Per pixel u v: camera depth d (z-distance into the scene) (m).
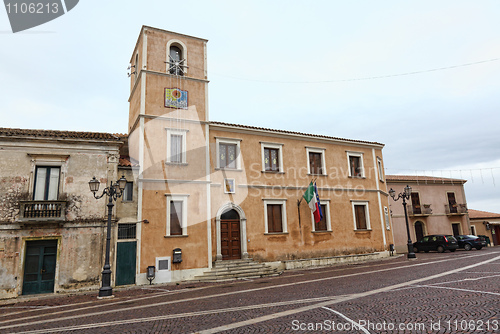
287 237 19.91
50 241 14.58
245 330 6.64
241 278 16.31
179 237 16.66
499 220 35.88
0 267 13.56
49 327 8.08
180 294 12.34
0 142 14.54
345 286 11.62
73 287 14.27
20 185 14.48
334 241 21.41
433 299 8.52
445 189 34.06
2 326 8.63
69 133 16.20
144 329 7.25
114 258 15.15
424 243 28.34
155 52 18.45
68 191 15.02
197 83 19.20
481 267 14.55
